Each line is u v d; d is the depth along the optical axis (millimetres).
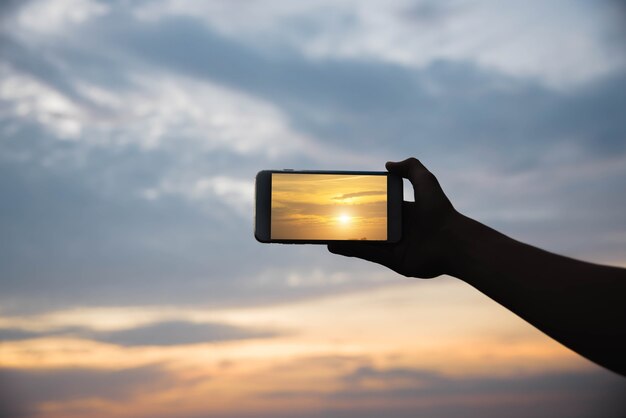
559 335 788
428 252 1147
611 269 806
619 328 737
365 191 1414
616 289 771
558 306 794
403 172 1300
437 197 1165
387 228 1270
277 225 1478
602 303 765
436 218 1144
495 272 911
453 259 1039
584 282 800
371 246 1354
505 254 930
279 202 1488
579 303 779
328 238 1446
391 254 1249
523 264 892
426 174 1229
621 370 739
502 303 890
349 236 1395
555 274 841
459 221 1083
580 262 847
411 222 1213
